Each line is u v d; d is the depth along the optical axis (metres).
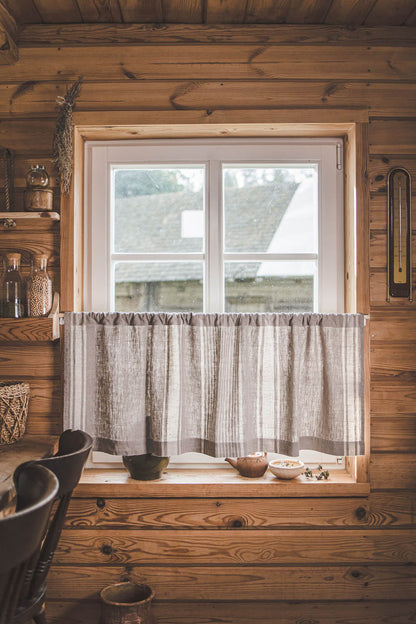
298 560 2.30
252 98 2.32
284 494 2.27
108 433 2.23
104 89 2.33
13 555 1.11
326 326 2.26
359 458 2.29
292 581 2.30
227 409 2.24
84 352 2.25
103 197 2.46
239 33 2.34
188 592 2.29
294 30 2.34
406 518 2.32
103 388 2.25
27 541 1.13
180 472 2.41
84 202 2.46
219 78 2.33
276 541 2.30
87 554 2.29
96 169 2.46
